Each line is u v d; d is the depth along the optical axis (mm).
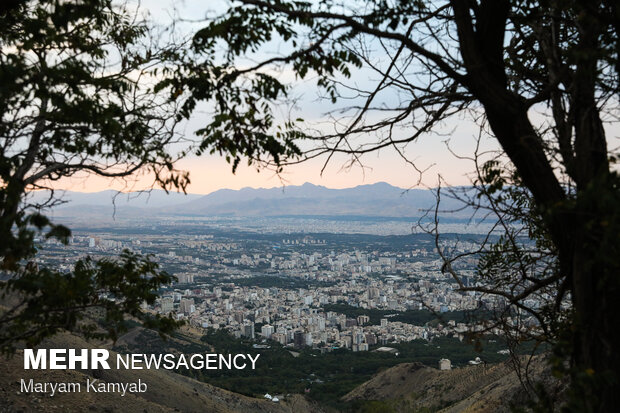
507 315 3928
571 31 4141
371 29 3258
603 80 3227
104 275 4953
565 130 3451
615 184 2846
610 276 2883
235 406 32969
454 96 3598
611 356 2939
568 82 3486
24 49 4289
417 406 36062
